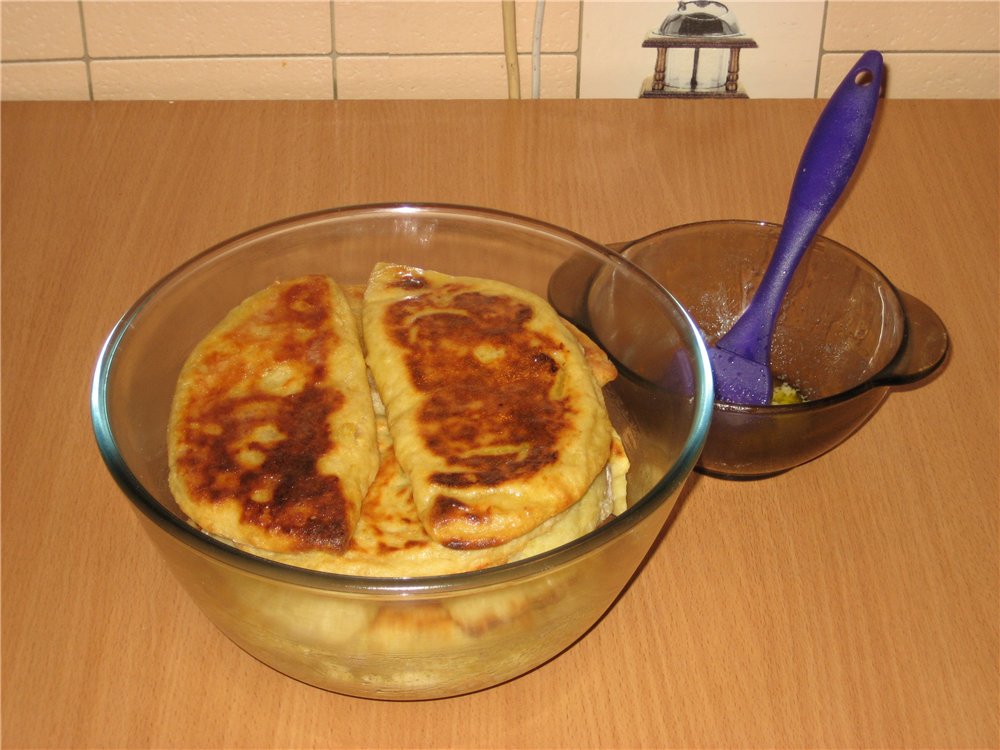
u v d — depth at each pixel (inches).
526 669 21.2
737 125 42.0
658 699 22.5
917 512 27.0
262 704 22.2
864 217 37.8
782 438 25.9
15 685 22.2
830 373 30.7
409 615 18.5
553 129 41.5
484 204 37.4
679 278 31.9
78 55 44.3
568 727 21.9
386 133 41.0
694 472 28.2
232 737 21.5
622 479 23.7
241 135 40.8
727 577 25.3
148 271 34.3
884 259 35.8
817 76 46.1
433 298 25.7
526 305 25.1
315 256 27.3
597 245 26.6
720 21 44.4
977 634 23.8
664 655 23.4
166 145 40.2
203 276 25.2
